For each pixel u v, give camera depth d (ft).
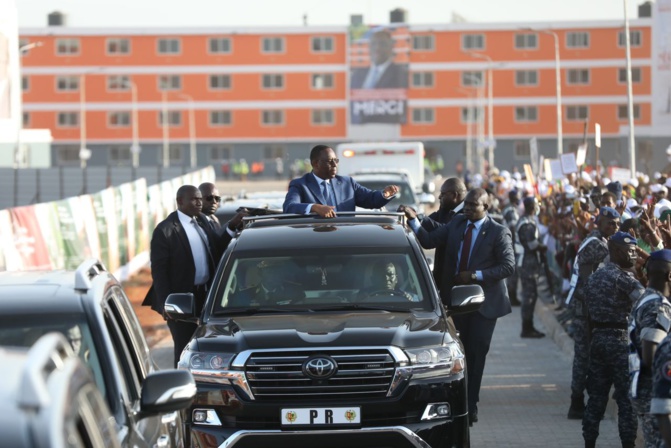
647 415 48.57
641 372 48.19
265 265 60.85
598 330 64.85
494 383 94.73
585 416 66.03
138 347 43.27
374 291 59.47
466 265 75.51
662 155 282.97
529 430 75.82
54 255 135.64
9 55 390.21
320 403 53.42
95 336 37.47
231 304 59.36
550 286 135.23
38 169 403.75
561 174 167.02
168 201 234.99
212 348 54.90
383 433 53.11
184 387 36.04
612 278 64.28
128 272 186.60
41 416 20.84
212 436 53.88
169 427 42.60
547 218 159.53
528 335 121.60
